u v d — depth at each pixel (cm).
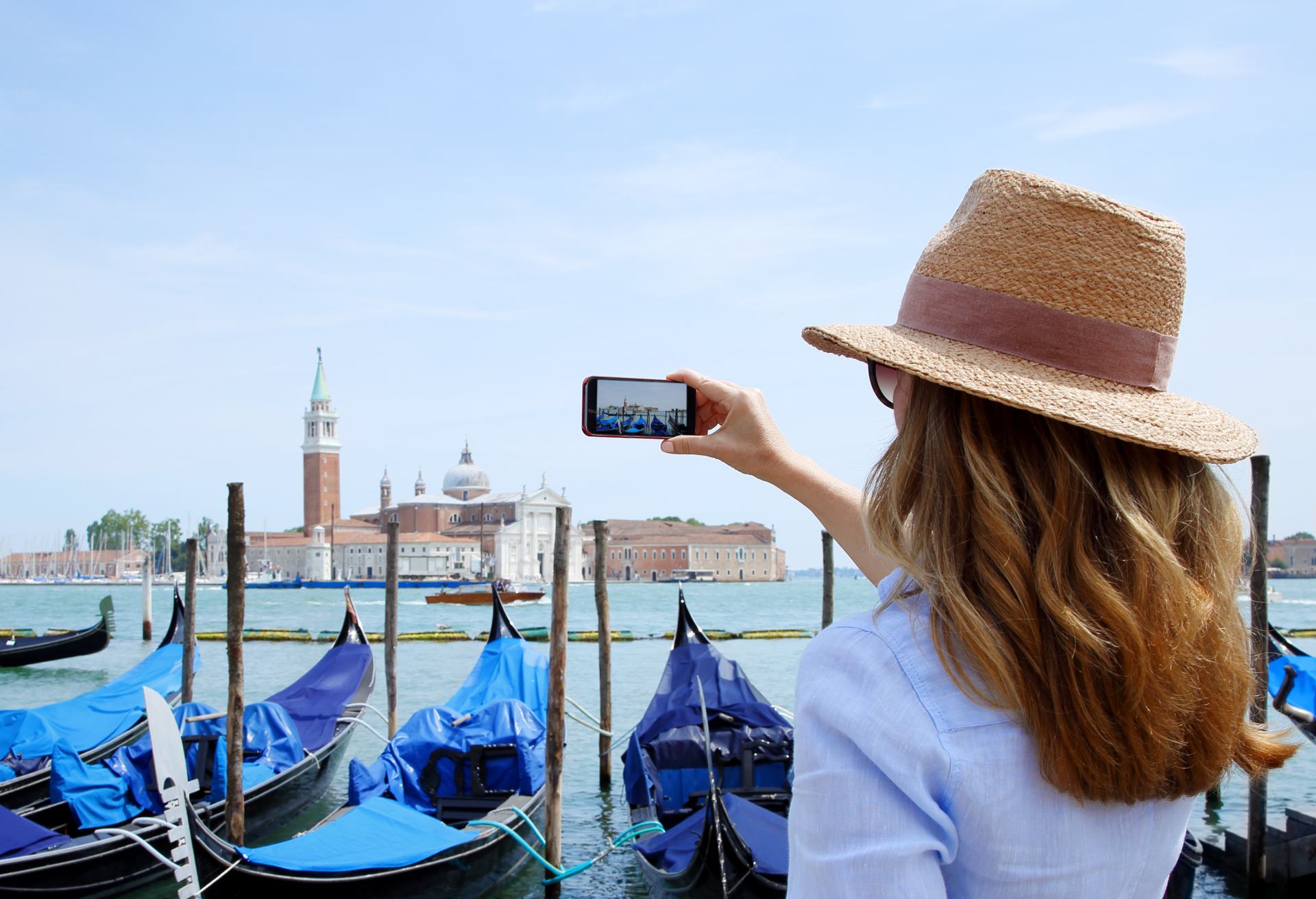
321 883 759
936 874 90
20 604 7500
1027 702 91
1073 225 106
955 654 95
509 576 12494
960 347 107
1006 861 92
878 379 123
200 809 968
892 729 93
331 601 7875
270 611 6238
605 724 1413
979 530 97
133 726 1373
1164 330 107
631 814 1009
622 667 2809
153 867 877
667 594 9419
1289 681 1052
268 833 1130
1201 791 98
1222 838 977
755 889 713
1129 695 90
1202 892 902
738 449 164
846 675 99
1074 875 92
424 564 12769
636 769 1018
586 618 5428
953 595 96
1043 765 91
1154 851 97
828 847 94
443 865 827
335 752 1375
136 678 1803
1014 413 103
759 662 2831
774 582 14475
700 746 1033
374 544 13012
